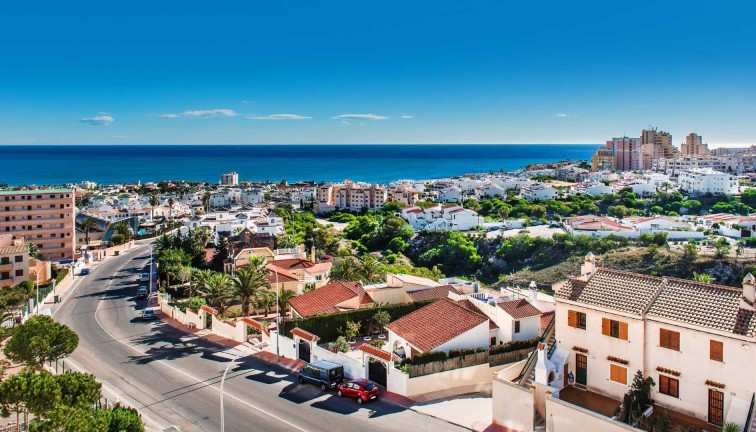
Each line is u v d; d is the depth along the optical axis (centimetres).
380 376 4753
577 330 4356
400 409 4256
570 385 4378
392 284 7744
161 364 5478
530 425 3791
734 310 3722
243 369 5278
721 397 3641
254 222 16625
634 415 3600
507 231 18525
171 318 7644
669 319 3844
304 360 5434
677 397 3834
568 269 14438
